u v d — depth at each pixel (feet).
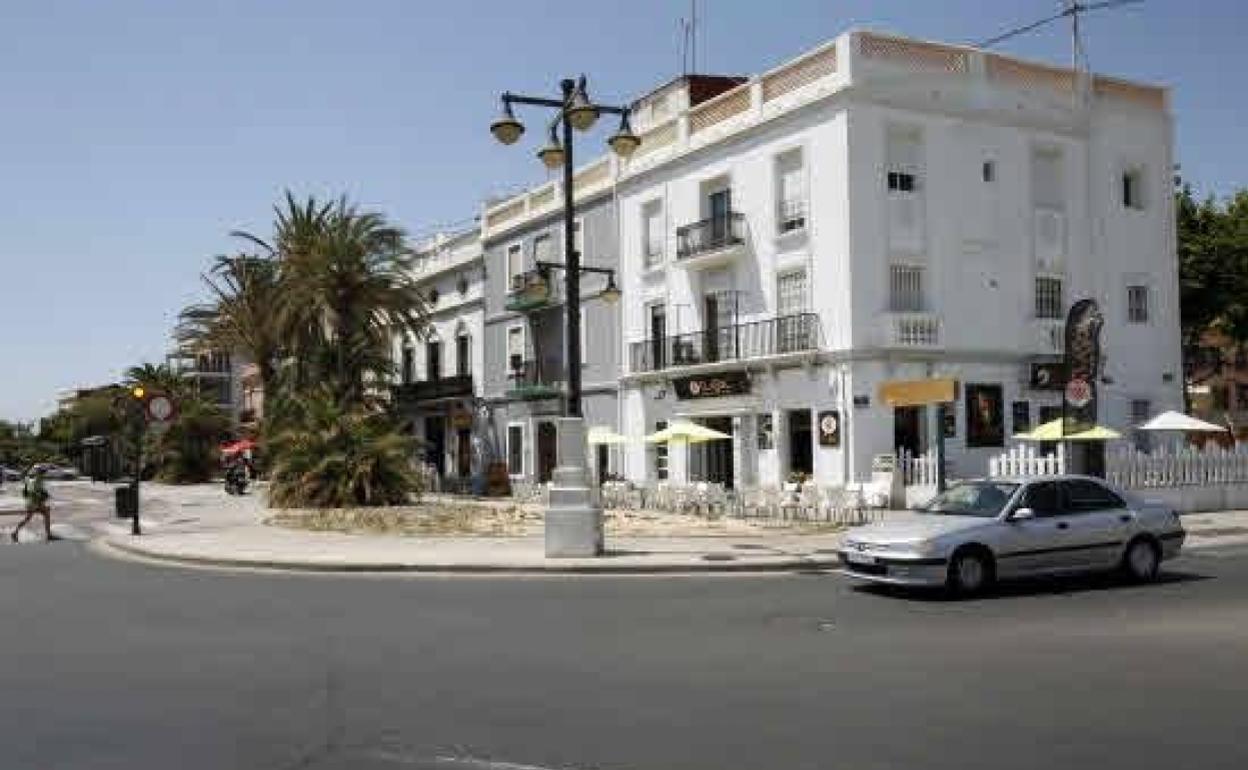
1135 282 111.04
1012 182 103.60
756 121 105.09
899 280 97.66
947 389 81.71
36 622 38.91
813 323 98.27
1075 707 24.61
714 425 112.37
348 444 104.88
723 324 110.52
